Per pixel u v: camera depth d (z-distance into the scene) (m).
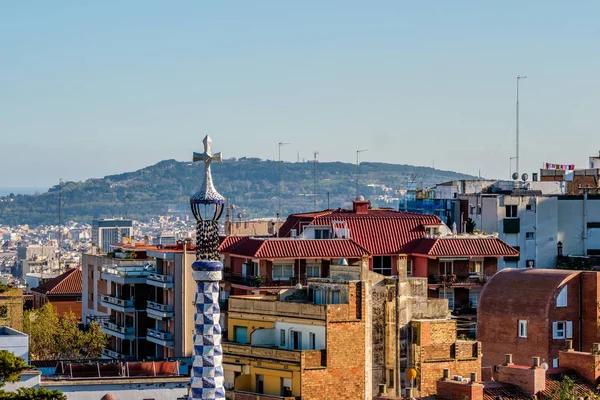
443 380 172.88
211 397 101.75
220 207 103.69
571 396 166.12
